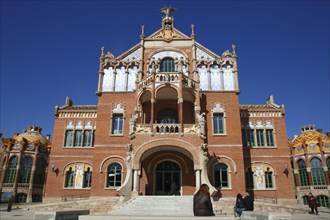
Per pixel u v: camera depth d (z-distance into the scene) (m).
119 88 31.56
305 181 44.00
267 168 31.89
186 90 28.77
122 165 28.83
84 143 34.16
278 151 32.44
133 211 21.25
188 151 25.69
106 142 29.53
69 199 31.73
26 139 47.28
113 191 27.95
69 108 35.62
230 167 28.17
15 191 44.06
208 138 29.12
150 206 21.83
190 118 30.69
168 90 28.94
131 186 24.31
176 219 10.61
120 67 32.53
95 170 28.62
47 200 31.70
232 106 30.33
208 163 28.23
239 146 28.78
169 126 26.42
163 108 31.23
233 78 31.52
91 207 25.86
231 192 27.36
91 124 34.78
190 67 32.09
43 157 47.84
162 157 28.91
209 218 10.21
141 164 28.59
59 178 32.62
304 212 25.73
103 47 33.16
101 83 31.77
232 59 32.28
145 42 33.41
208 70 31.81
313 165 43.81
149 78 29.03
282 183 31.20
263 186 31.23
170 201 22.33
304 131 48.34
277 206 26.23
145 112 30.98
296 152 46.03
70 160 33.31
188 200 22.45
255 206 26.36
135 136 26.03
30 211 26.70
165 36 33.59
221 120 30.16
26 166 46.03
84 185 32.50
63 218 12.41
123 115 30.50
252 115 34.03
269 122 33.75
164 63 32.47
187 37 33.38
